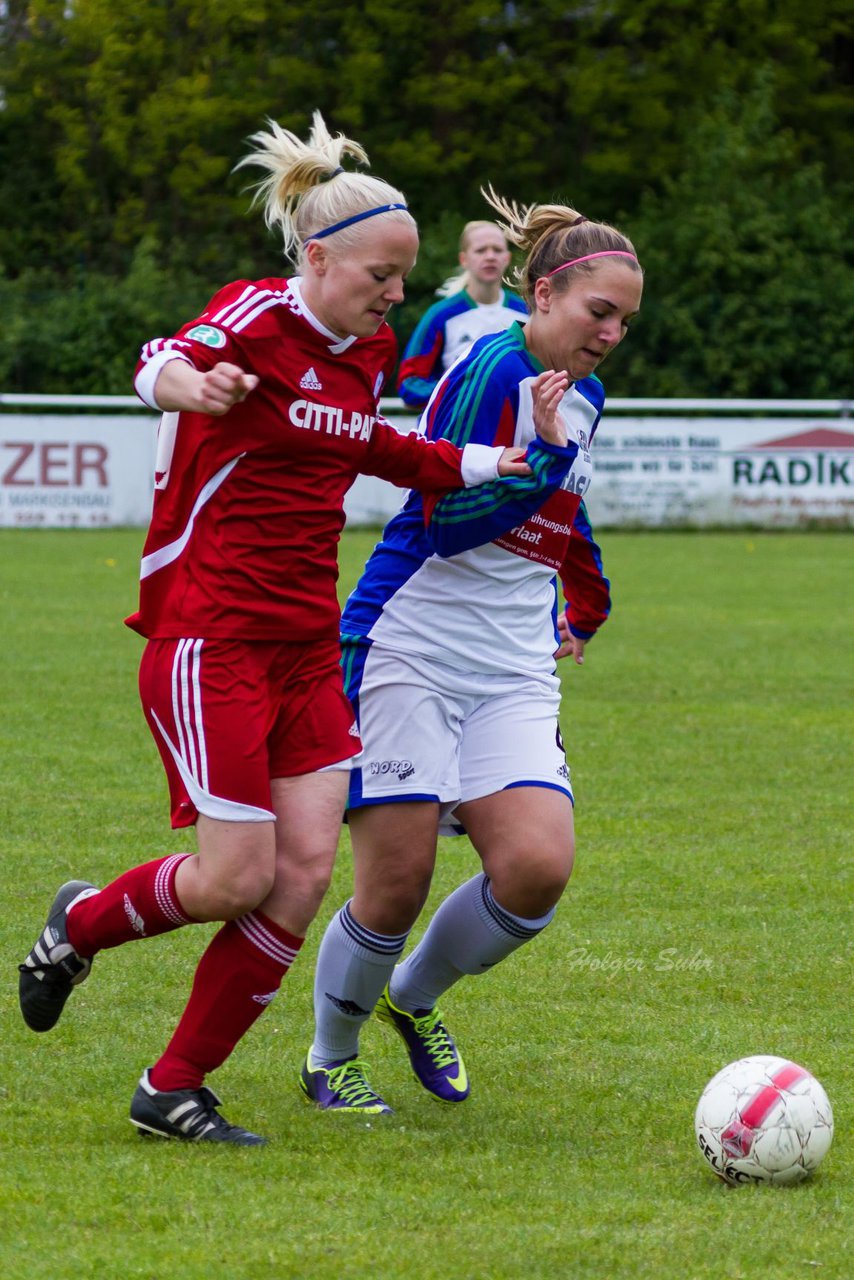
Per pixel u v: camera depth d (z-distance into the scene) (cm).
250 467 834
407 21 7562
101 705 2255
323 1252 693
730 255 7425
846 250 7819
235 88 7700
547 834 909
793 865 1509
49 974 897
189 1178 782
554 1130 881
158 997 1109
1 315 7325
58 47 8256
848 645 3019
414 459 898
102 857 1473
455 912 937
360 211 824
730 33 8388
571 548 1046
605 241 938
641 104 7794
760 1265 690
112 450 5278
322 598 866
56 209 8369
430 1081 940
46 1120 873
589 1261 690
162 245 7956
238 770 831
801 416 7300
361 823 916
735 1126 791
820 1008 1110
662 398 7369
